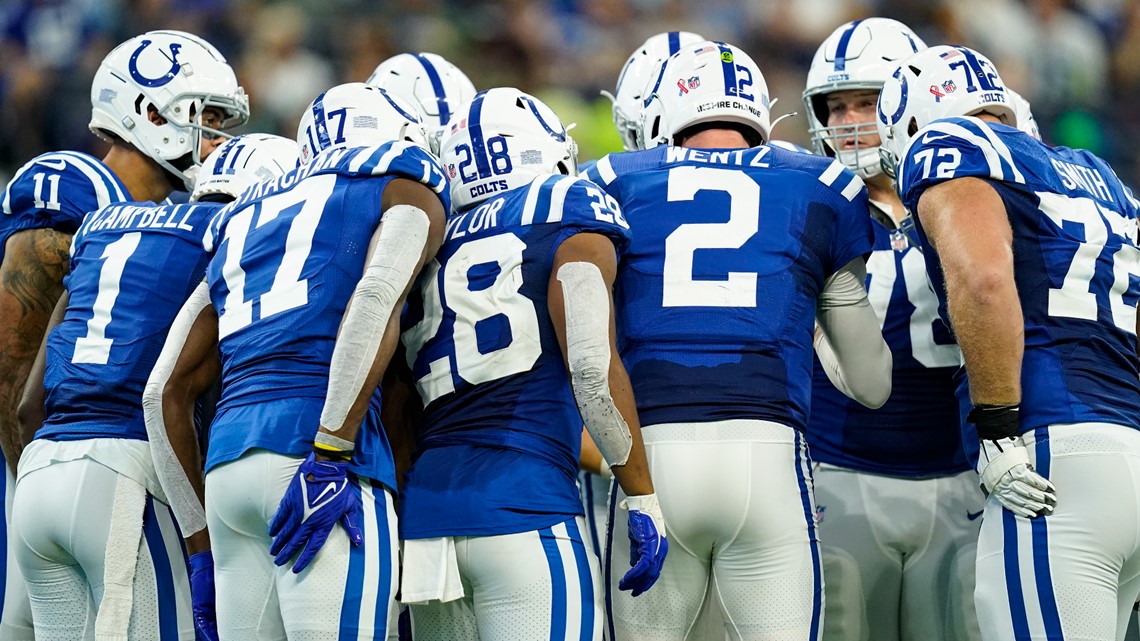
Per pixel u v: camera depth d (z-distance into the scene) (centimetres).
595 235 1170
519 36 4006
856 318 1298
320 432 1094
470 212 1227
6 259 1480
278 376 1131
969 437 1235
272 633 1130
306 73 3819
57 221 1478
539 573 1121
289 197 1194
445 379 1177
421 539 1148
